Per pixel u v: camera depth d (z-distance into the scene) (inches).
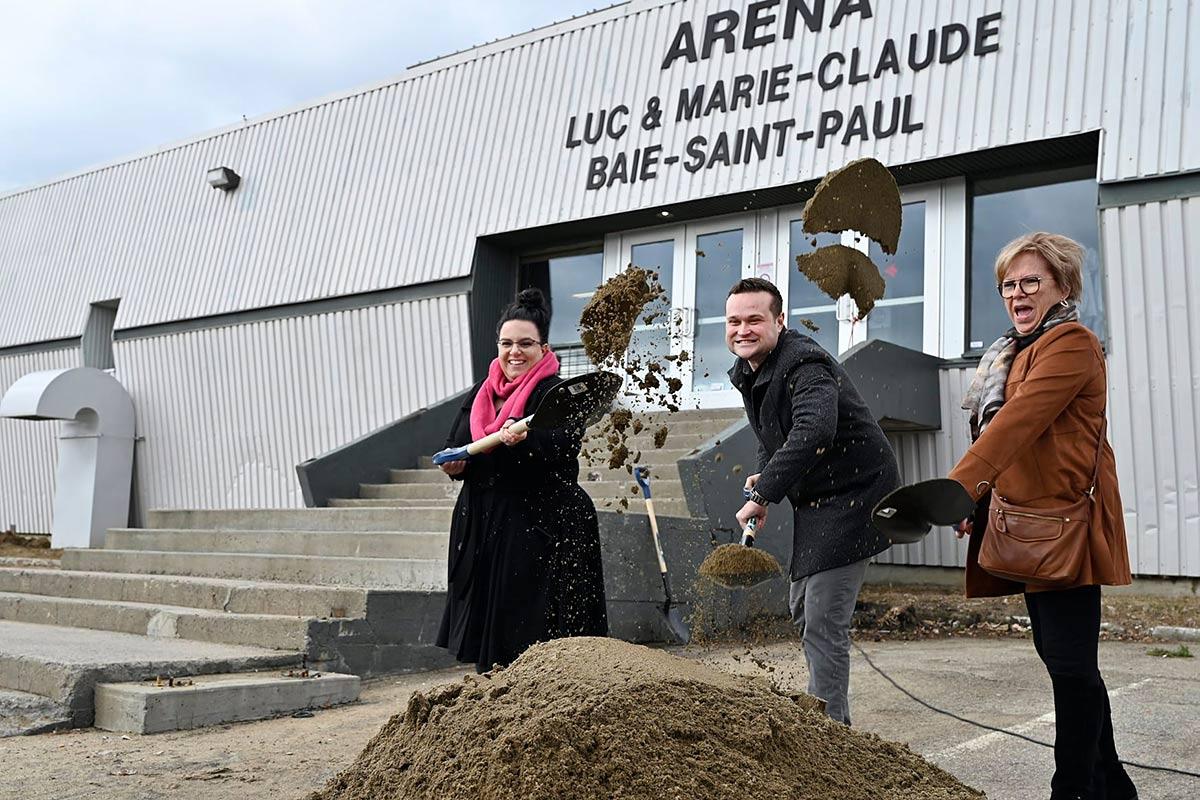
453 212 559.2
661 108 497.0
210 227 675.4
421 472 463.2
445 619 180.1
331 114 628.1
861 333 457.7
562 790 102.9
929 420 427.2
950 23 426.6
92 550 413.1
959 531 137.9
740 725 113.3
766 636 320.8
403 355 572.7
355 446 463.2
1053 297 130.7
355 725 213.9
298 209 629.6
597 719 108.5
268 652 256.1
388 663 274.7
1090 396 125.5
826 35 455.8
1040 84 404.5
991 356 135.1
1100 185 388.5
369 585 331.6
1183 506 373.4
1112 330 388.2
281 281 624.4
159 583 323.0
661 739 108.5
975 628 338.6
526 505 176.6
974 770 160.7
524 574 172.7
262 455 632.4
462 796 105.7
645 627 305.6
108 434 679.7
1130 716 198.4
